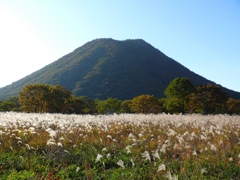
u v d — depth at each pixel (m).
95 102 96.06
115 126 18.66
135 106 74.81
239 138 14.61
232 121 21.67
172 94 67.50
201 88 62.16
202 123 20.48
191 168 9.59
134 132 16.83
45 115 26.22
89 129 16.75
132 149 11.88
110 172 9.48
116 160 10.79
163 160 10.30
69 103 67.12
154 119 22.55
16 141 13.50
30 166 9.82
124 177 8.72
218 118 23.48
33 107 62.00
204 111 61.62
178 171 9.23
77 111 76.56
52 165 10.16
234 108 71.62
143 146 12.48
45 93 61.50
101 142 13.16
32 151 11.78
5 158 10.70
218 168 9.62
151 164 10.05
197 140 13.53
